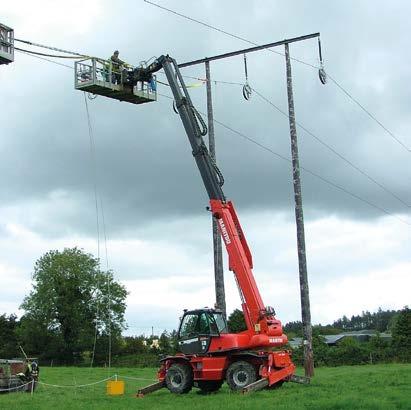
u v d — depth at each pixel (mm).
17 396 22781
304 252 29344
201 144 23781
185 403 18109
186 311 22922
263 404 16516
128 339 89188
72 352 87125
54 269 86375
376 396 18094
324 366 54625
